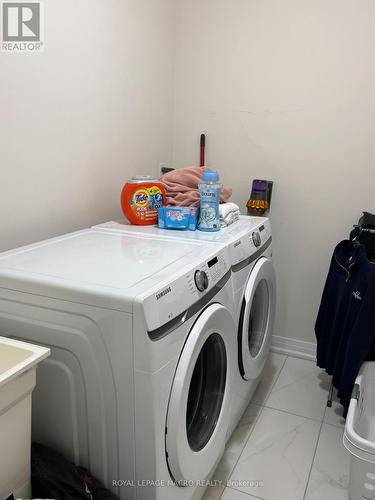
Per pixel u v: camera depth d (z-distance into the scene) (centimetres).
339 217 228
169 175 191
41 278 110
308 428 191
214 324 128
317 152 225
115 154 201
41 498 110
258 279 176
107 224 181
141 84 215
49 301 109
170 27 236
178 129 254
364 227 200
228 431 169
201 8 233
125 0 193
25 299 112
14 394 96
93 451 116
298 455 175
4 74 139
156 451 106
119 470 113
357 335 174
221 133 244
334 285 201
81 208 182
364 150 216
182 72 246
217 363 149
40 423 121
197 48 239
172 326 108
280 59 222
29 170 153
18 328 116
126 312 99
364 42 205
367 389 183
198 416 145
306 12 212
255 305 198
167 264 124
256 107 233
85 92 176
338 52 211
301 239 239
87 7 170
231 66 234
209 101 243
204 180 168
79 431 116
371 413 181
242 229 176
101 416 111
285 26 218
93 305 103
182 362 112
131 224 181
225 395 148
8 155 144
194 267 121
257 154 238
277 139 232
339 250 204
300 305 247
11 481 101
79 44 169
